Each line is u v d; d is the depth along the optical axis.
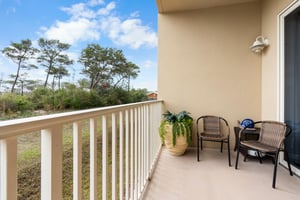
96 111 1.02
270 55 2.99
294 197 1.86
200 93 3.62
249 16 3.40
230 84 3.49
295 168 2.36
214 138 2.85
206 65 3.59
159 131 3.19
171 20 3.73
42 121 0.63
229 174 2.39
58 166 0.73
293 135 2.42
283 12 2.61
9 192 0.53
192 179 2.26
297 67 2.35
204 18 3.59
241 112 3.44
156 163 2.79
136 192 1.77
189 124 3.21
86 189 1.48
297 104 2.36
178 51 3.70
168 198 1.85
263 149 2.18
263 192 1.96
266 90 3.14
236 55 3.46
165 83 3.76
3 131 0.49
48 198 0.69
